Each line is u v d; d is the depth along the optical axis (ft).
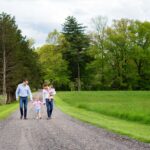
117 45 360.69
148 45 363.15
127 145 47.39
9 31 229.86
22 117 90.27
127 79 361.51
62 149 44.14
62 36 396.16
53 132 60.29
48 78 385.09
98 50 367.66
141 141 51.03
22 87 87.66
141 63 360.89
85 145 47.16
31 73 278.26
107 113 110.83
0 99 205.87
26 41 270.46
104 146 46.44
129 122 86.63
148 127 72.33
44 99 88.22
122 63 359.87
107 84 368.27
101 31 373.40
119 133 59.62
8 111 116.67
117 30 368.89
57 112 109.29
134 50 352.28
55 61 388.16
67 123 75.46
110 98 217.77
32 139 52.47
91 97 226.38
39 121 80.33
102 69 368.07
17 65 231.91
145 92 273.75
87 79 383.24
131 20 368.27
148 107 127.85
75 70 384.88
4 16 232.12
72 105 161.07
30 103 169.37
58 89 392.27
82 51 380.78
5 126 70.33
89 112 114.52
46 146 46.32
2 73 229.45
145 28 362.53
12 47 229.86
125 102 176.96
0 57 229.66
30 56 277.64
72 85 388.78
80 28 387.34
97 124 73.51
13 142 50.03
